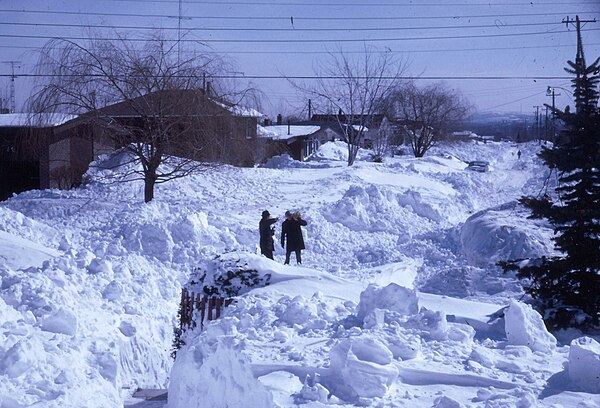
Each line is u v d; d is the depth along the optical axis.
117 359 11.81
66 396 9.30
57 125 33.88
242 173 40.50
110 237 24.14
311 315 11.05
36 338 10.30
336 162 60.59
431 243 25.19
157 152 31.78
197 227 24.64
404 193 34.41
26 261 18.88
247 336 9.91
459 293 16.00
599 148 13.66
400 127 80.12
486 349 9.19
